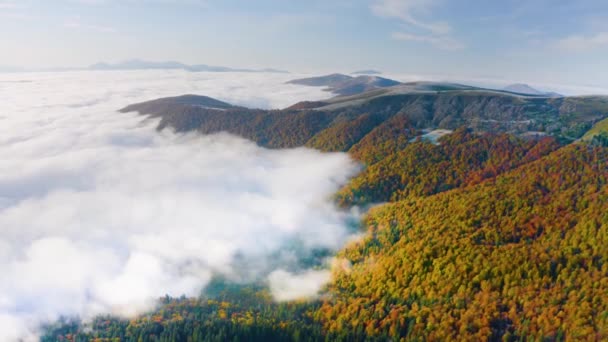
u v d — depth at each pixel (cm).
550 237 14350
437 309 13300
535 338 11212
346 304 16038
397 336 13075
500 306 12519
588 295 11512
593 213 14388
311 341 14425
